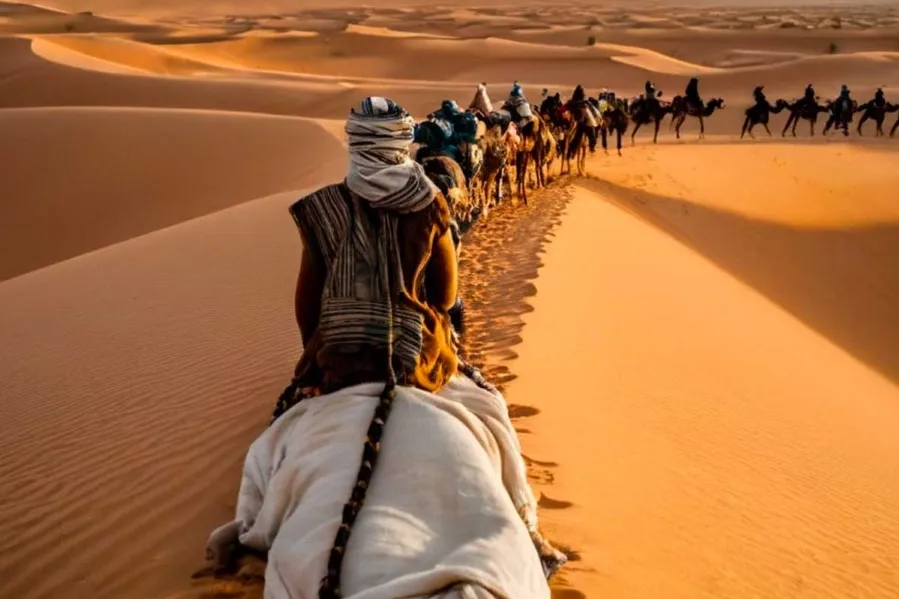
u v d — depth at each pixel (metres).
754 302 21.03
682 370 11.92
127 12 199.75
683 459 8.78
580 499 7.11
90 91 64.88
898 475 10.71
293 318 11.84
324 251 4.27
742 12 189.25
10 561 6.16
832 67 78.81
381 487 3.59
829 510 8.84
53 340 12.09
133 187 36.09
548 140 26.17
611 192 30.55
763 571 6.93
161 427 8.23
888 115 61.38
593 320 12.90
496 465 4.10
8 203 35.28
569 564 5.98
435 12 177.62
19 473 7.62
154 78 66.44
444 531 3.49
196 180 36.66
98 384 9.92
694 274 20.66
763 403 11.85
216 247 17.17
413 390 4.05
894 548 8.24
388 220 4.24
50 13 141.50
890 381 20.12
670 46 110.81
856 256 31.28
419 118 58.81
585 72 87.00
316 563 3.35
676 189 33.78
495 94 66.06
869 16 173.75
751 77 78.31
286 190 35.03
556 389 9.55
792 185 37.00
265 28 130.12
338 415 3.92
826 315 27.11
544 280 14.27
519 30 127.69
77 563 6.03
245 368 9.77
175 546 6.01
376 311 4.20
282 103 63.50
